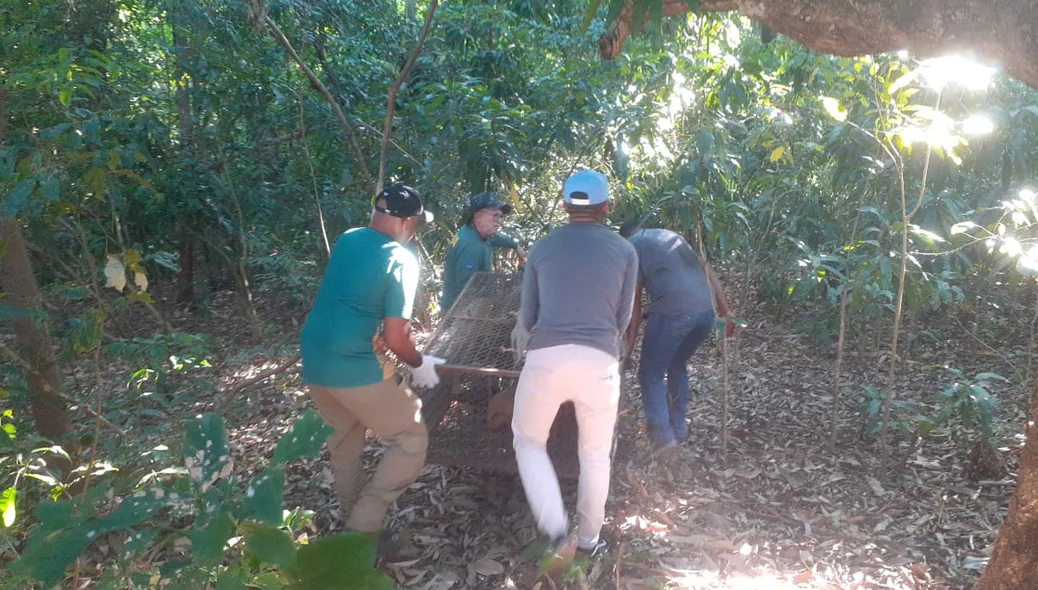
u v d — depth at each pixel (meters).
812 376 5.10
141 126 5.65
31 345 3.13
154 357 3.59
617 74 5.84
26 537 2.80
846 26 1.81
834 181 4.72
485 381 3.92
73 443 3.25
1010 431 4.02
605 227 3.00
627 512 3.42
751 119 5.24
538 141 5.91
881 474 3.63
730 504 3.47
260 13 4.75
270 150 6.69
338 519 3.44
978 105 4.30
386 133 4.66
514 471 3.35
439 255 6.43
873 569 2.94
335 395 2.86
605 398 2.81
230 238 7.03
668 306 3.75
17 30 4.70
